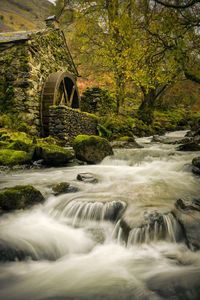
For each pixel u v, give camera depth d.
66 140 10.25
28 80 10.62
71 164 7.08
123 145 10.36
